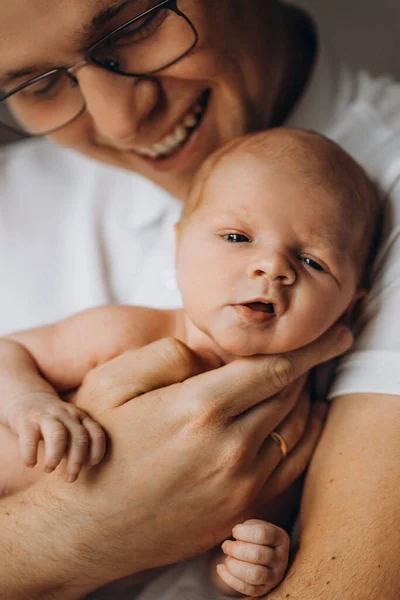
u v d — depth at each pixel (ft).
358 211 3.33
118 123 3.59
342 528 2.80
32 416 3.03
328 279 3.14
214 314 3.08
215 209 3.26
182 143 4.01
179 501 3.05
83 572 3.17
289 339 3.01
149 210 4.96
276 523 3.47
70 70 3.46
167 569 3.48
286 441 3.23
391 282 3.28
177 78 3.60
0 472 3.54
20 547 3.16
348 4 6.20
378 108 4.14
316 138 3.47
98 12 3.15
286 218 3.14
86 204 5.28
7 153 5.84
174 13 3.31
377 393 3.06
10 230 5.34
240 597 3.33
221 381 3.05
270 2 3.98
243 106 3.90
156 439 3.03
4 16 3.17
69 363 3.69
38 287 5.15
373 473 2.86
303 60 4.40
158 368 3.25
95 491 3.06
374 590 2.64
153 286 4.70
